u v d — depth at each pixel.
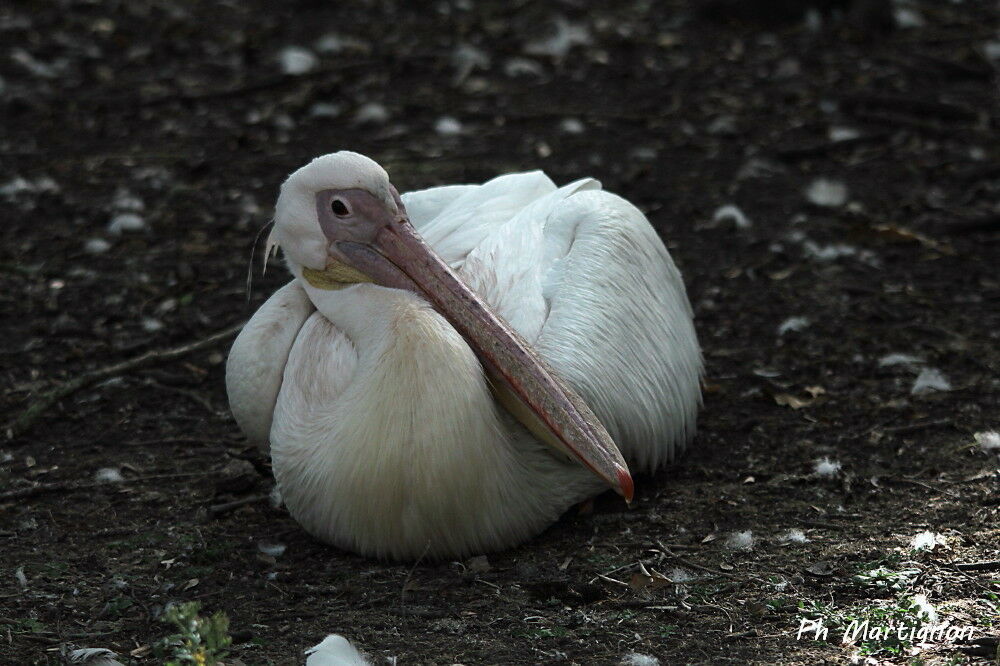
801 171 17.08
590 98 20.08
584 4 24.81
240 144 18.64
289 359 9.11
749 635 7.60
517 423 8.71
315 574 8.56
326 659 7.06
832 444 10.30
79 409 11.44
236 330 12.19
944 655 7.23
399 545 8.52
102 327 13.29
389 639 7.70
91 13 24.75
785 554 8.58
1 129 19.38
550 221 9.91
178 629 7.91
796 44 21.92
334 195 8.92
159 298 13.96
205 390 11.87
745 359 12.05
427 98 20.27
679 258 14.56
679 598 8.05
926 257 14.27
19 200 16.78
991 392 11.05
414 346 8.26
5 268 14.72
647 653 7.44
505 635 7.70
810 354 12.05
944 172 16.62
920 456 9.99
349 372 8.80
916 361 11.70
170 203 16.66
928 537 8.57
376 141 18.61
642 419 9.34
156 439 10.89
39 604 8.23
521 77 21.11
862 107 18.89
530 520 8.77
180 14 24.78
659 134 18.55
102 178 17.53
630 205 10.20
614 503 9.45
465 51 21.94
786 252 14.55
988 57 20.52
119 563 8.81
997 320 12.57
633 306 9.52
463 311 8.71
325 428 8.56
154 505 9.71
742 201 16.17
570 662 7.37
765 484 9.68
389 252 8.91
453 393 8.19
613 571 8.42
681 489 9.65
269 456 10.47
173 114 19.94
